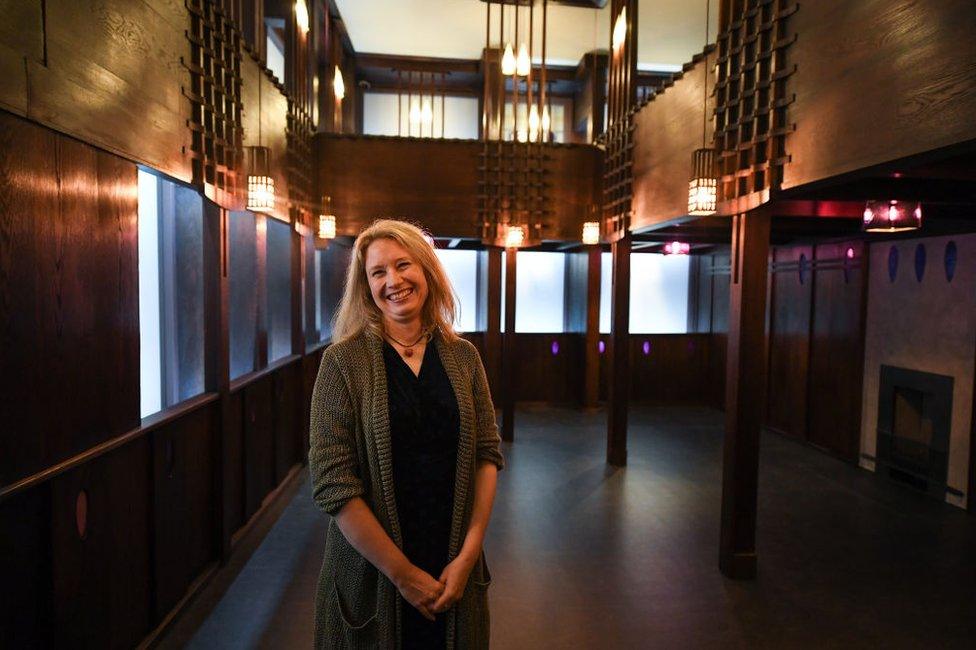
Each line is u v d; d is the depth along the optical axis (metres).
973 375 5.51
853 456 6.95
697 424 9.14
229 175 4.03
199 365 4.03
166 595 3.31
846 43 2.83
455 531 1.52
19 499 2.15
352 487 1.45
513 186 7.56
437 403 1.55
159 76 3.07
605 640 3.35
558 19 8.98
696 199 4.10
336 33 8.94
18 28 1.99
